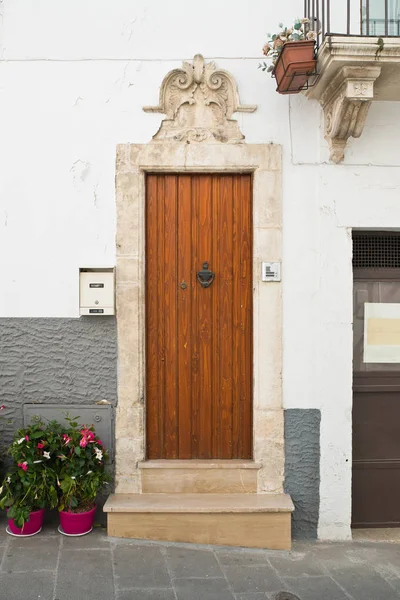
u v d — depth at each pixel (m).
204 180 4.29
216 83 4.19
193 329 4.30
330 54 3.55
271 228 4.18
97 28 4.19
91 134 4.18
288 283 4.20
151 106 4.17
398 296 4.49
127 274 4.17
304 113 4.20
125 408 4.17
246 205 4.30
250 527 3.95
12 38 4.18
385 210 4.23
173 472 4.18
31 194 4.18
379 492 4.51
